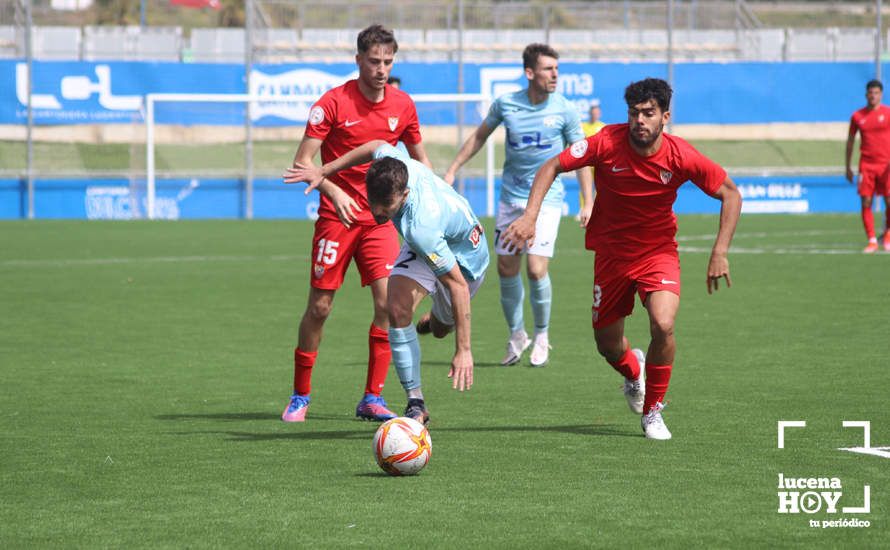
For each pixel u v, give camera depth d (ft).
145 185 156.66
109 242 117.39
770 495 28.78
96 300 73.61
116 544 25.07
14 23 159.94
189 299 74.18
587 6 175.32
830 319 62.80
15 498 28.99
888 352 52.24
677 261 36.88
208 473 31.55
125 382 46.91
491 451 34.12
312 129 39.68
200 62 165.89
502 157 164.55
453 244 37.24
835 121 164.96
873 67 164.14
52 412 40.70
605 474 31.09
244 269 92.68
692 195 163.12
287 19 169.37
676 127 162.20
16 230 132.16
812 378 46.01
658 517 26.86
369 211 39.63
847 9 188.24
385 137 40.34
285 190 159.43
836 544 24.81
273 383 46.85
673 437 35.86
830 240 116.16
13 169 154.40
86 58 165.68
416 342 38.06
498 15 173.99
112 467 32.30
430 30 172.86
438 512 27.43
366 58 39.42
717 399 41.98
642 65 160.35
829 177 164.86
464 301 34.53
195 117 158.10
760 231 128.57
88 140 157.17
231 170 158.40
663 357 35.35
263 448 34.83
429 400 43.16
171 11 204.54
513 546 24.73
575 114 54.44
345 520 26.78
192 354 53.88
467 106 160.45
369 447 34.99
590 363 51.72
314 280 39.65
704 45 176.86
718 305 69.15
